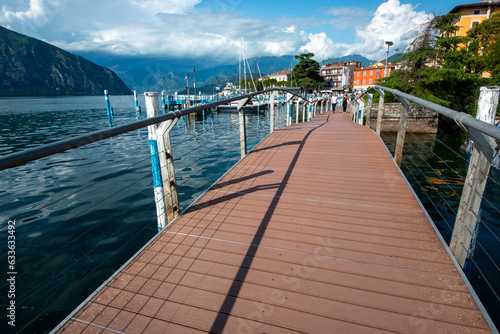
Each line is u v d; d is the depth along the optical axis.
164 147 2.89
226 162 9.84
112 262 4.03
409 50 22.59
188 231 2.67
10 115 35.34
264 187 3.67
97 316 1.73
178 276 2.07
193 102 42.44
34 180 8.10
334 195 3.36
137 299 1.86
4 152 13.27
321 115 19.41
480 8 36.12
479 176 1.91
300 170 4.28
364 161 4.66
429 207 6.27
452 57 22.70
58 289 3.48
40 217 5.57
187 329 1.63
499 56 22.16
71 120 29.20
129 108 51.81
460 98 20.53
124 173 8.66
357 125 9.36
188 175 8.21
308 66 87.75
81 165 9.90
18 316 3.04
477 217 1.96
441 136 17.58
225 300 1.84
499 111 13.80
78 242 4.59
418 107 18.72
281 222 2.78
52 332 1.61
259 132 19.00
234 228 2.71
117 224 5.17
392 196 3.29
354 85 76.62
